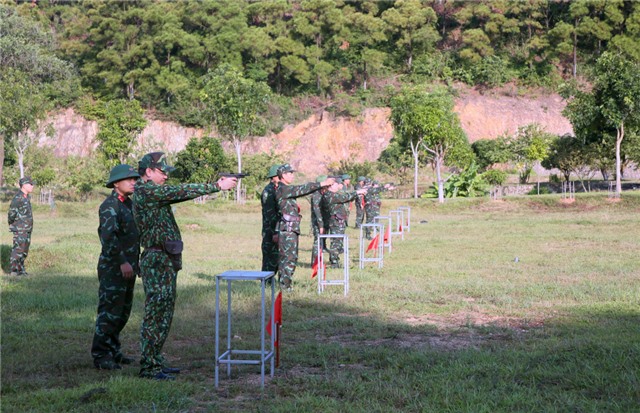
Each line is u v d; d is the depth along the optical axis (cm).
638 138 4366
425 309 1015
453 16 9550
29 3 10600
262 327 622
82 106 8494
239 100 4688
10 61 5875
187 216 3541
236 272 650
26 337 845
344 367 693
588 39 8794
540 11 9031
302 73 8638
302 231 2788
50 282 1308
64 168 5612
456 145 4538
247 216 3581
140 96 8781
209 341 827
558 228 2566
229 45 8894
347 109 7919
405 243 2102
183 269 1496
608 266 1477
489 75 8181
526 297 1108
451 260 1652
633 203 3409
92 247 1836
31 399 572
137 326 909
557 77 8400
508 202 3662
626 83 3756
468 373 652
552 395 575
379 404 555
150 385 605
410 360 707
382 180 6281
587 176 5759
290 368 694
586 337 786
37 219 3369
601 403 548
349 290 1195
